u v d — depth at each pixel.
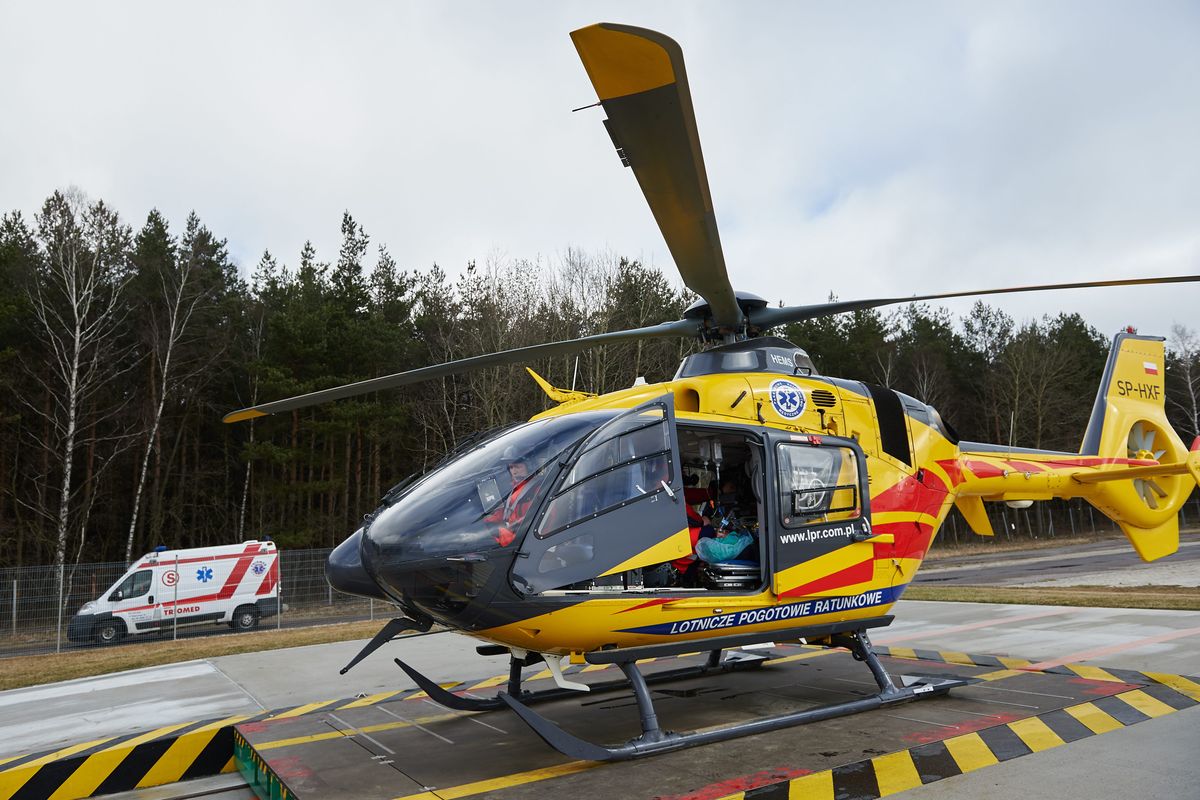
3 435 28.20
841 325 47.34
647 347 32.47
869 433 6.26
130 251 30.98
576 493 4.58
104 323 29.38
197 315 31.38
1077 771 4.25
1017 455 7.74
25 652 16.92
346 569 4.93
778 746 4.81
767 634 5.34
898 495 6.25
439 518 4.38
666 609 4.81
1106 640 8.78
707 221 3.88
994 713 5.46
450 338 33.81
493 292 32.91
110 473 30.97
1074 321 56.75
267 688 8.32
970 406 50.94
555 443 4.67
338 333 30.11
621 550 4.65
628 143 3.24
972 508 7.76
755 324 6.09
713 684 6.98
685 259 4.37
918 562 6.37
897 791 4.01
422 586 4.25
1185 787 4.00
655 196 3.62
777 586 5.26
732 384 5.65
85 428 28.38
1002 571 23.94
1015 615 11.39
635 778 4.30
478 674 8.70
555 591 4.46
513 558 4.33
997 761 4.44
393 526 4.48
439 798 4.08
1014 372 48.72
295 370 30.41
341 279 33.75
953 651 8.55
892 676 6.84
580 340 5.60
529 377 31.25
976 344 54.59
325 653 10.90
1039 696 5.93
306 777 4.50
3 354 25.77
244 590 19.62
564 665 7.78
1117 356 8.99
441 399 33.09
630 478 4.80
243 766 5.54
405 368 34.09
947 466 6.80
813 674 7.32
